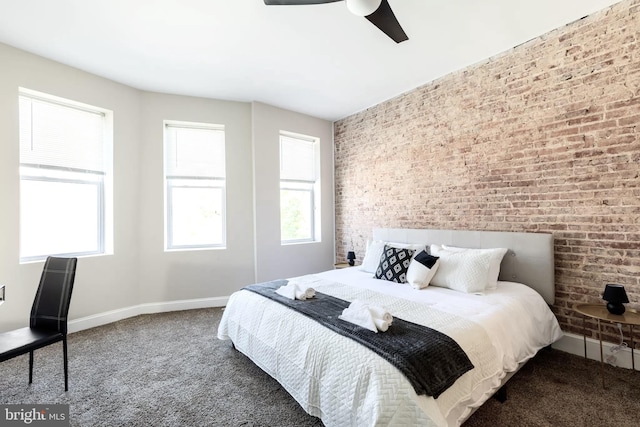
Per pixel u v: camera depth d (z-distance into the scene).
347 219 4.60
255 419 1.70
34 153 2.84
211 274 3.89
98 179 3.34
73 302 3.03
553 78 2.47
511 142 2.73
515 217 2.72
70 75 2.98
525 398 1.86
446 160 3.25
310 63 2.96
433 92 3.36
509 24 2.38
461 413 1.45
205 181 3.96
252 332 2.19
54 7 2.11
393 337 1.57
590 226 2.31
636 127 2.10
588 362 2.28
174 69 3.07
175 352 2.54
